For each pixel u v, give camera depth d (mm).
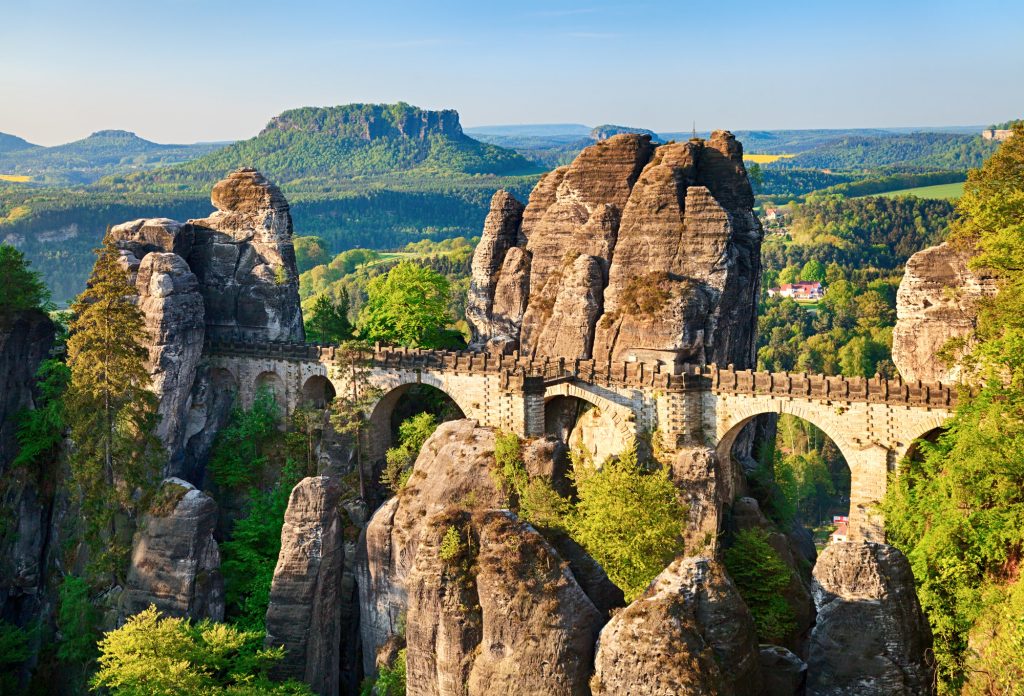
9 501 110062
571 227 113688
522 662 54625
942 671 59531
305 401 113938
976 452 70000
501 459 94125
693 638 50469
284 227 121938
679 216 105188
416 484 96375
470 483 94000
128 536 103875
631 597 78125
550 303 112438
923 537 72562
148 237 118125
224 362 117688
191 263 121250
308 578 92375
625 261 106500
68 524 109125
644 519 83375
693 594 51719
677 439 95125
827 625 50656
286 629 92062
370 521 96938
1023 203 82062
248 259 120500
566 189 114688
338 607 96000
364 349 109688
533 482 91875
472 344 122625
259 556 104000
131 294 106875
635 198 107375
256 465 112750
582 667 54031
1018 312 76938
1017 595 60406
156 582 100188
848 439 88500
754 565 88625
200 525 100750
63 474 110062
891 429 86625
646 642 50438
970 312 88438
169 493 102062
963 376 86938
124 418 104188
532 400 99375
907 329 91562
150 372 109750
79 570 106125
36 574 110812
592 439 99562
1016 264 79125
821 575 51438
